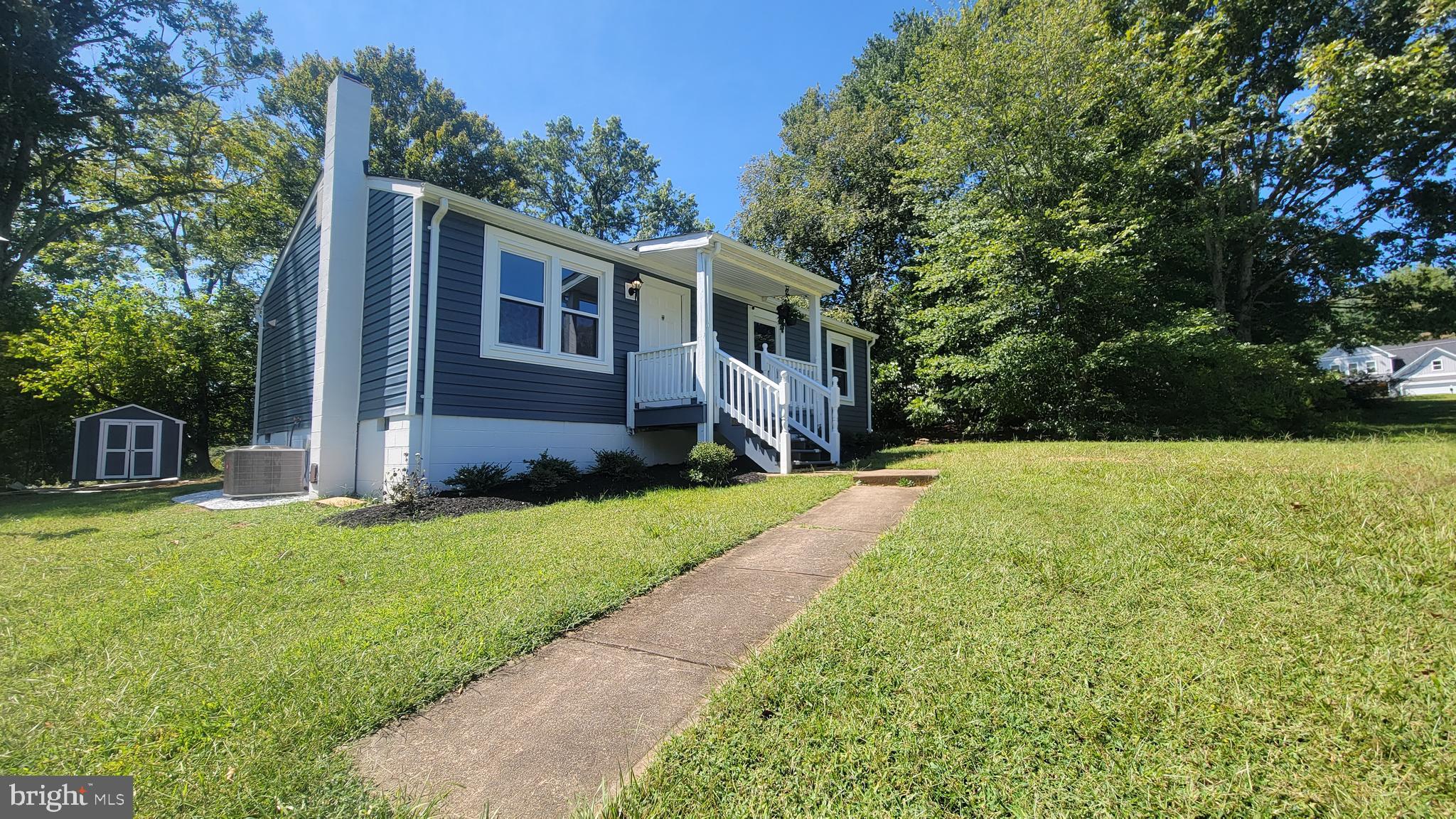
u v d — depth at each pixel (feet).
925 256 50.01
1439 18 34.94
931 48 47.06
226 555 14.11
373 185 26.23
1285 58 43.70
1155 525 12.10
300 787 5.58
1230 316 46.44
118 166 51.98
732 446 27.45
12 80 41.39
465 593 10.68
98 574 12.86
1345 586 8.59
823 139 69.26
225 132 55.57
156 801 5.38
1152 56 41.73
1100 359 37.73
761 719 6.22
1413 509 11.55
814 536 14.01
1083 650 7.15
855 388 53.31
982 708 6.08
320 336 25.84
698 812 4.99
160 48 48.73
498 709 7.00
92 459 39.27
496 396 24.47
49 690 7.44
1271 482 14.74
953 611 8.52
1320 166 44.60
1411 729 5.38
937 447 34.63
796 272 31.94
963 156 43.11
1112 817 4.62
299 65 70.85
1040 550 10.96
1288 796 4.71
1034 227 40.06
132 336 47.80
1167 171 44.01
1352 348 54.75
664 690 7.30
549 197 96.99
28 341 44.75
